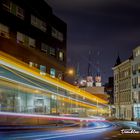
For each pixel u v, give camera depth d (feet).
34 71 153.28
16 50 159.94
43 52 193.98
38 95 156.04
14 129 109.70
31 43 178.91
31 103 147.64
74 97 227.20
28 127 120.26
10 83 124.88
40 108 158.51
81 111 239.50
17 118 123.24
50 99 172.76
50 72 201.16
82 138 84.38
